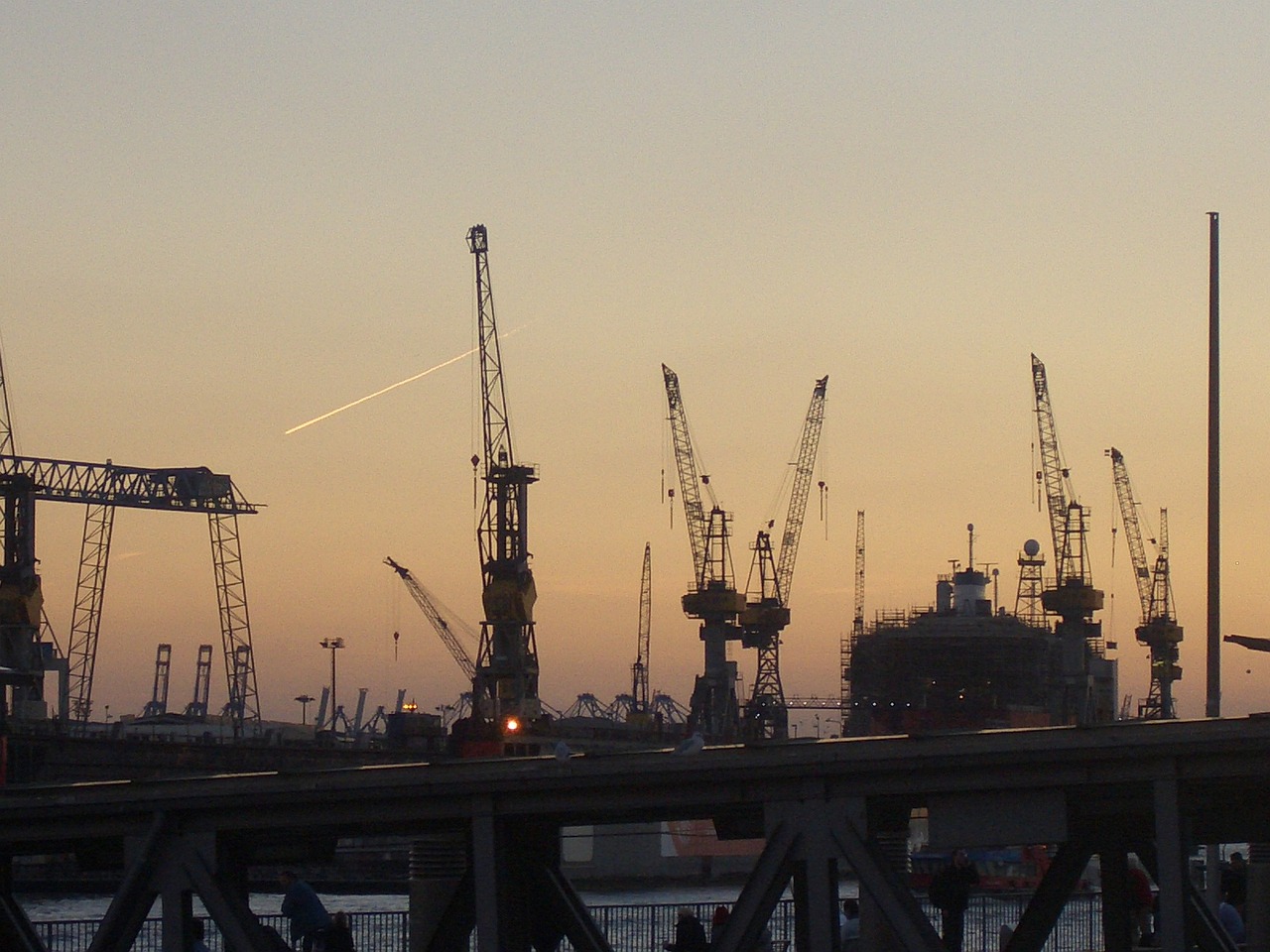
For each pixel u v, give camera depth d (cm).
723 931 3556
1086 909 6562
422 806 3775
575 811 3716
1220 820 4634
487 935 3691
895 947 4394
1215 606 5675
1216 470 5759
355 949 5212
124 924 3791
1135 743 3447
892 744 3541
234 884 3962
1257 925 5903
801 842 3572
